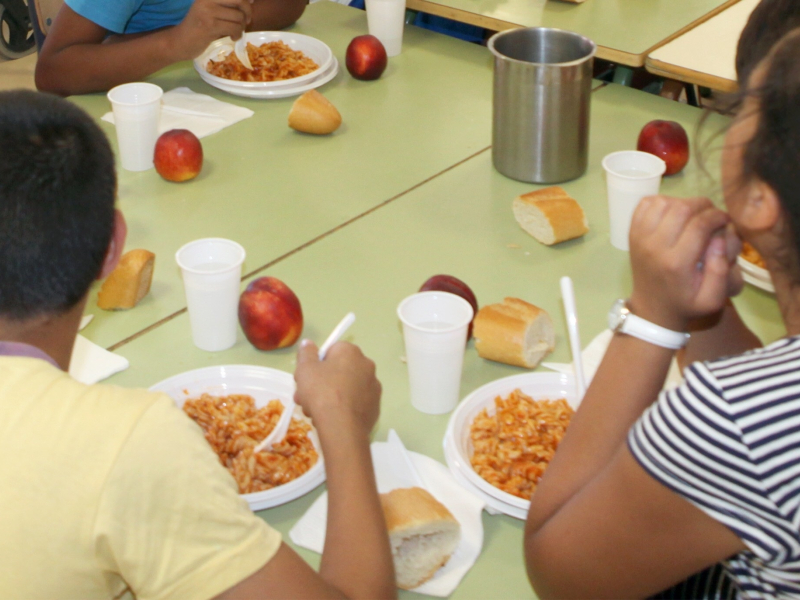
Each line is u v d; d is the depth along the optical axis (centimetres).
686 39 193
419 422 103
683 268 72
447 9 215
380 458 94
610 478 66
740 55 120
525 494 90
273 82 187
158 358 114
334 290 127
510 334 108
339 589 71
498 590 82
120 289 122
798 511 55
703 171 68
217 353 116
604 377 78
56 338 72
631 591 69
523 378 103
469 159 166
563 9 211
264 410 101
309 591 65
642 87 244
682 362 92
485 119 181
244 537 64
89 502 59
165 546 61
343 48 214
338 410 82
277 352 116
